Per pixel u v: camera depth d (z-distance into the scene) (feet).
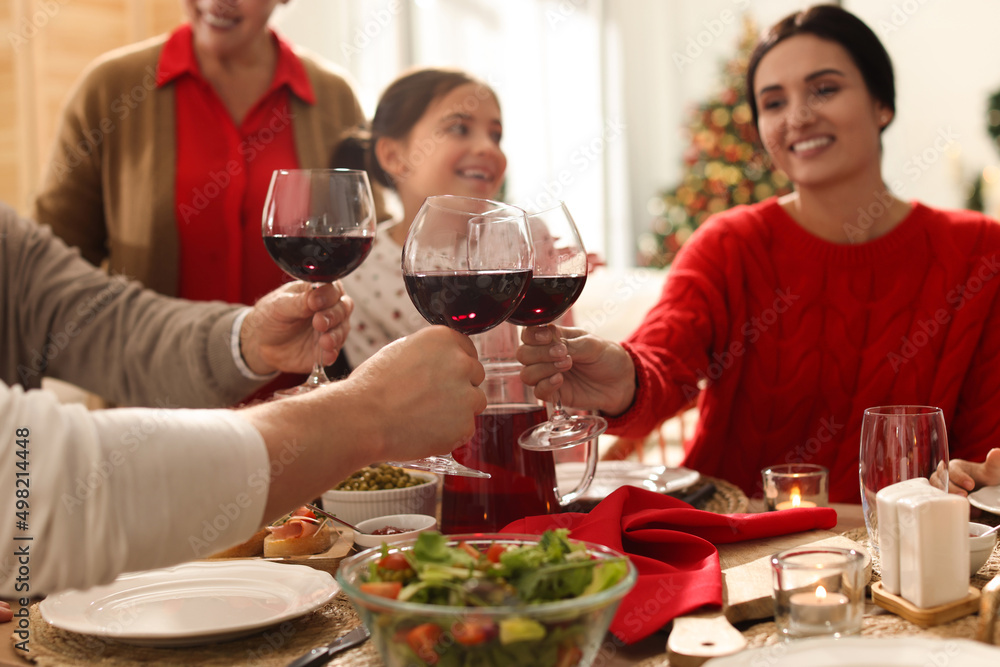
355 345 6.22
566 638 1.79
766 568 2.66
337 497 3.48
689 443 6.04
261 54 6.81
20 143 11.04
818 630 2.20
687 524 2.93
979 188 17.21
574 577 1.97
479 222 2.70
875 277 5.45
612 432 4.38
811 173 5.37
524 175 20.08
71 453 1.89
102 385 4.97
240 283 6.63
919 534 2.37
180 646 2.35
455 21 18.98
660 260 17.54
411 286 2.80
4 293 4.90
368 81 16.70
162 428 1.98
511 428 3.14
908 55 19.07
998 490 3.43
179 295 6.69
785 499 3.57
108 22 11.64
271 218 3.37
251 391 4.40
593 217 21.18
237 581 2.72
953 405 5.32
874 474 2.80
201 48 6.59
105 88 6.57
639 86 22.71
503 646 1.75
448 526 3.20
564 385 3.84
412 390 2.38
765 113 5.56
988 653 1.82
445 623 1.76
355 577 2.05
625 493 3.05
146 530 1.92
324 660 2.22
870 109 5.38
